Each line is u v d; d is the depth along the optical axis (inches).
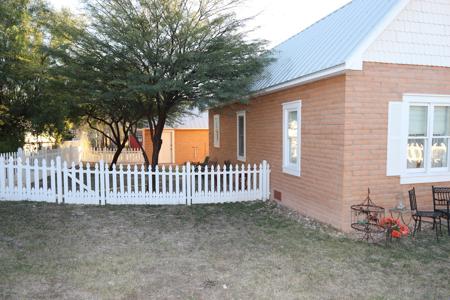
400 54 283.0
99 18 366.6
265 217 332.2
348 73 270.5
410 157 299.1
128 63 384.8
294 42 446.0
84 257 220.5
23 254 222.8
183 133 946.1
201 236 271.1
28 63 506.3
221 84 373.4
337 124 282.4
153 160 451.5
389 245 251.0
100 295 170.4
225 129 600.7
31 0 579.2
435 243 256.7
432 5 290.0
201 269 204.7
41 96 534.3
